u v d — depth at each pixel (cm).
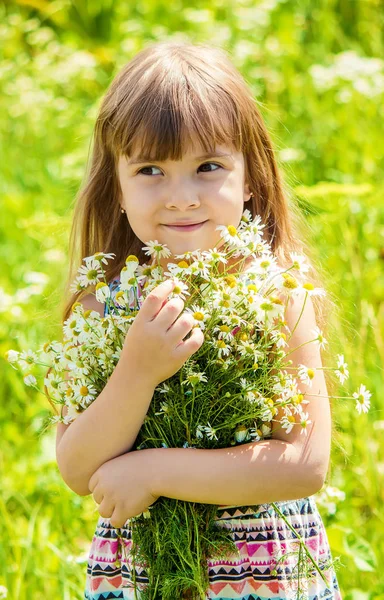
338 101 302
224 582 155
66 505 202
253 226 153
